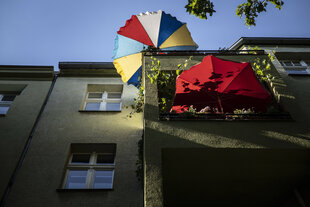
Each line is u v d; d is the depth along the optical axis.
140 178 7.28
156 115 6.12
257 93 7.35
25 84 11.06
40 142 8.45
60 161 7.87
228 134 5.69
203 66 6.71
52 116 9.48
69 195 6.92
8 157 7.85
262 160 5.66
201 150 5.42
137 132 8.95
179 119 6.02
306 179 6.17
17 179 7.28
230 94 7.64
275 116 6.15
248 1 6.81
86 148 8.55
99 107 10.61
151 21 10.06
